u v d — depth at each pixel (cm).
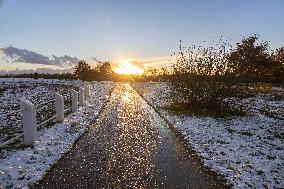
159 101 2122
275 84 4147
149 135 982
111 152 759
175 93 1875
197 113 1470
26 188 523
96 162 672
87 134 980
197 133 1016
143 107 1789
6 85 4106
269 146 868
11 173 590
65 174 591
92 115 1412
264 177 610
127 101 2167
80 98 1755
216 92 1479
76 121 1216
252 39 3512
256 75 3794
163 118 1355
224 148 824
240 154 769
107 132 1022
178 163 679
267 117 1412
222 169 645
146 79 7056
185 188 533
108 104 1944
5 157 696
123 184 543
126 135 976
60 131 1001
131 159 700
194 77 1530
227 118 1352
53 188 523
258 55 3541
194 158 725
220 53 1467
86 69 6097
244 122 1266
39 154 726
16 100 2439
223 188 541
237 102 1777
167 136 971
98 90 3216
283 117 1397
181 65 1585
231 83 1466
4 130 1066
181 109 1590
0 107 1959
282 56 4294
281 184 576
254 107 1747
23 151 744
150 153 758
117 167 638
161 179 574
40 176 577
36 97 2644
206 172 623
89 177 576
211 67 1482
